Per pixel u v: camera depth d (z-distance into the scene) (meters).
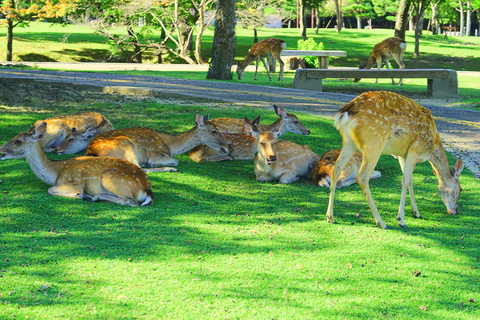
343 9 63.84
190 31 31.95
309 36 48.75
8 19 30.48
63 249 4.62
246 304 3.83
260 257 4.66
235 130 8.74
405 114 5.62
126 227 5.22
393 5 63.53
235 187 6.84
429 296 4.07
